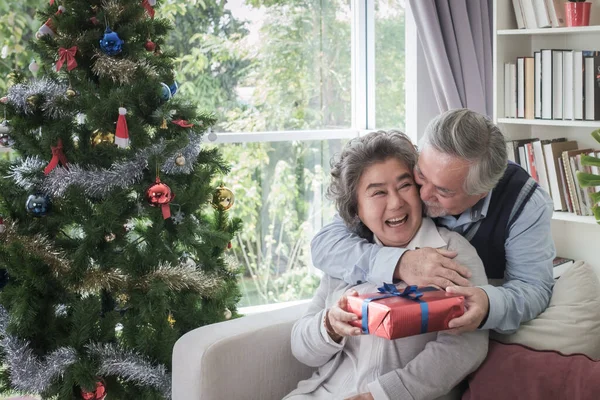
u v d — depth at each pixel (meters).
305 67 4.10
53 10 2.57
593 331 1.74
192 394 1.91
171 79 2.70
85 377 2.41
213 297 2.68
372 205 1.85
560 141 3.37
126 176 2.50
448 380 1.70
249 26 3.96
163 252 2.65
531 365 1.66
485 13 3.67
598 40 3.30
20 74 2.70
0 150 3.45
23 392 2.53
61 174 2.49
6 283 2.60
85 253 2.50
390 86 4.05
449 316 1.64
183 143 2.53
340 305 1.77
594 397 1.54
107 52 2.46
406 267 1.80
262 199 4.06
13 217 2.59
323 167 4.18
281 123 4.09
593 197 2.68
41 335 2.58
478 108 3.63
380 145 1.86
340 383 1.86
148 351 2.54
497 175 1.71
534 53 3.31
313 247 2.03
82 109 2.49
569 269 1.88
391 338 1.60
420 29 3.59
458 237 1.85
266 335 1.99
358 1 4.12
